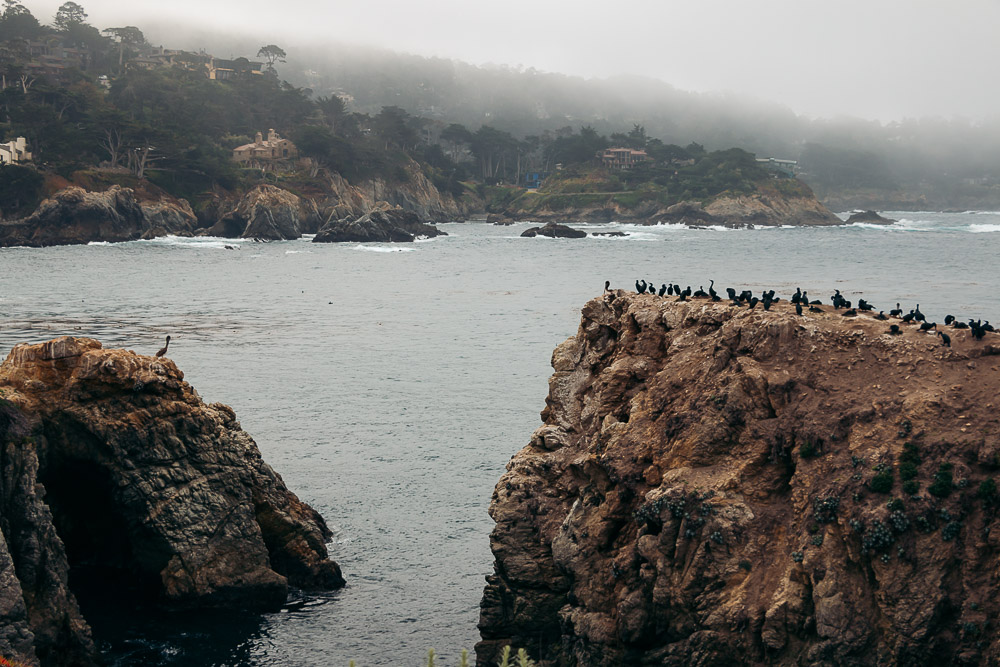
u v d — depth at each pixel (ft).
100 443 174.50
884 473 120.06
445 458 241.96
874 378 131.44
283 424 270.87
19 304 507.30
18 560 153.79
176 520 175.32
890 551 115.96
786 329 139.13
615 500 142.20
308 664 155.22
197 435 182.50
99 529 187.83
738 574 125.39
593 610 138.41
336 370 343.67
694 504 130.52
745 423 134.72
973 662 108.88
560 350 174.29
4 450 159.12
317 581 182.80
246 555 178.81
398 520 205.57
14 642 142.20
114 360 177.78
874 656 113.80
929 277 639.35
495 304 529.86
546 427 165.78
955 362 128.57
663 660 128.06
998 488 115.03
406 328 443.73
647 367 154.61
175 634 164.55
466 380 327.47
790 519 126.52
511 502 157.38
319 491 219.61
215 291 584.40
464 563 188.65
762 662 120.47
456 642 161.99
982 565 112.57
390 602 175.42
